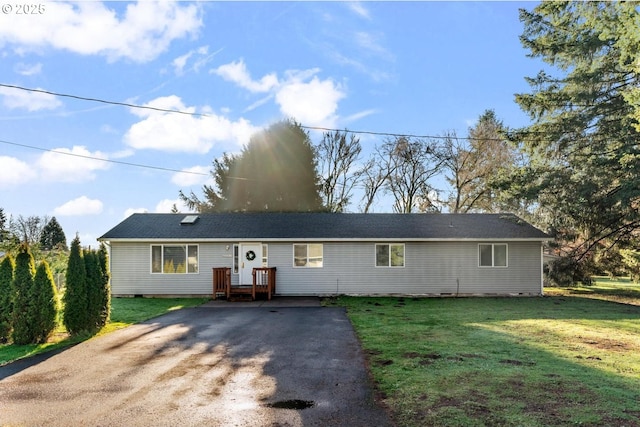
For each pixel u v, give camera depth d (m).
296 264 18.52
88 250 10.69
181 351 8.34
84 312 10.09
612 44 16.52
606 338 9.09
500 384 5.82
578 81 17.42
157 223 19.86
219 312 13.77
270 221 20.34
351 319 12.05
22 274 9.23
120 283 18.19
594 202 17.28
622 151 16.02
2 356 8.01
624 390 5.52
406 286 18.44
